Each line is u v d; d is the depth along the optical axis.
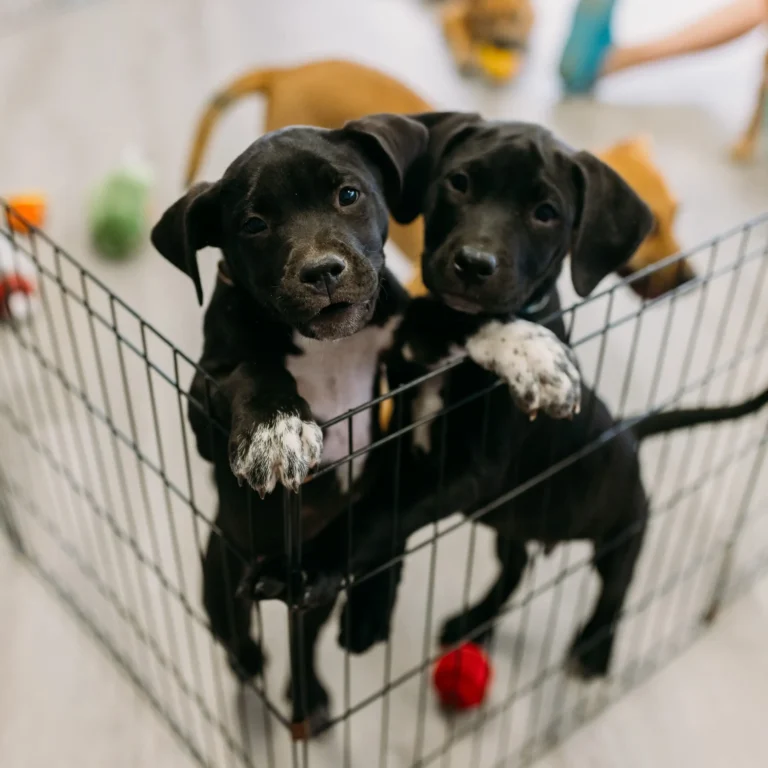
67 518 1.00
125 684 0.87
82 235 1.35
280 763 0.80
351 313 0.58
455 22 1.83
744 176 1.54
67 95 1.70
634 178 1.01
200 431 0.66
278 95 1.12
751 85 1.80
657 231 1.02
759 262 1.33
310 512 0.70
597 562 0.85
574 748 0.83
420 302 0.68
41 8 2.01
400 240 1.00
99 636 0.90
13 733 0.83
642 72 1.83
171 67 1.80
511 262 0.64
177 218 0.61
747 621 0.94
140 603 0.92
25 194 1.37
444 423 0.65
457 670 0.83
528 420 0.71
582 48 1.68
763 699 0.87
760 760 0.83
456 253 0.64
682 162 1.57
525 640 0.91
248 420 0.55
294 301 0.56
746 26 1.72
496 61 1.75
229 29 1.94
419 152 0.68
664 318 1.24
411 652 0.89
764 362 1.18
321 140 0.61
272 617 0.91
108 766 0.81
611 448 0.77
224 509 0.70
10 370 1.14
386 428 0.75
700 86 1.80
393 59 1.84
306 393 0.66
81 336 1.18
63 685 0.86
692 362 1.18
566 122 1.67
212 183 0.62
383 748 0.79
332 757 0.81
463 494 0.69
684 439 1.10
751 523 1.02
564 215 0.67
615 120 1.68
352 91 1.08
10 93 1.71
